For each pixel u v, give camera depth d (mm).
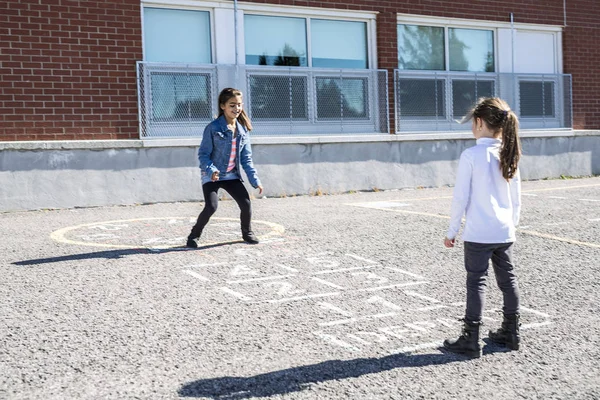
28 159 10656
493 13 15477
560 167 15938
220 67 12289
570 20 16531
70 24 11203
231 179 7492
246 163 7520
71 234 8211
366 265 6418
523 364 3998
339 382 3699
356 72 13648
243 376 3768
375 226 8625
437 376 3799
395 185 13844
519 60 16016
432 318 4824
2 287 5594
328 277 5969
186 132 12016
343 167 13250
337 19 13852
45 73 11031
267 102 12727
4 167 10508
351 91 13602
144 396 3498
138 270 6184
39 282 5754
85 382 3674
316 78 13203
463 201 4109
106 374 3785
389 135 13703
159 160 11602
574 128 16547
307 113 13109
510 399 3512
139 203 11445
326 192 13070
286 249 7156
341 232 8188
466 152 4156
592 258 6691
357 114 13672
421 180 14172
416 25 14758
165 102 11852
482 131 4203
